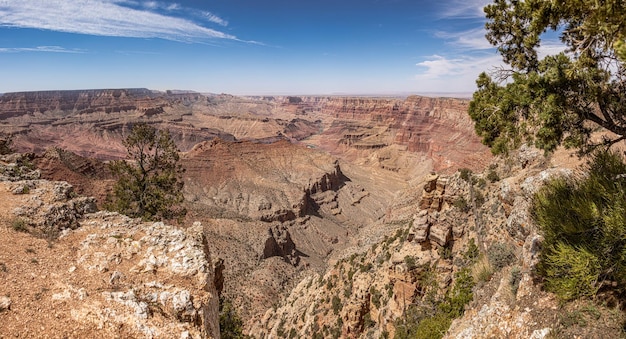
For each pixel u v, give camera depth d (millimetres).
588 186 12078
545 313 11398
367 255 42719
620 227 9594
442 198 37188
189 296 13203
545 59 11578
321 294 44750
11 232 15680
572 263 10531
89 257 14984
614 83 11648
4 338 9547
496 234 26812
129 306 11586
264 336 51312
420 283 30078
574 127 12227
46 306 11125
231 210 165625
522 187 21484
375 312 32906
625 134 11516
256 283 77125
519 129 12594
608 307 10109
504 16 13773
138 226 18734
